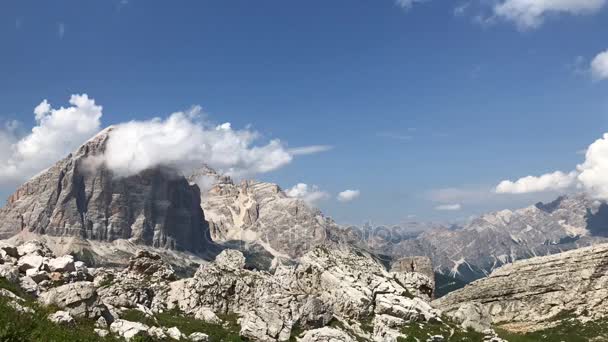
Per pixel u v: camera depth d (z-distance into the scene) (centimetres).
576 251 17712
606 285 16088
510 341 11550
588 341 13200
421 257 14700
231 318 9344
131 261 11619
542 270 17612
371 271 11150
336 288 10238
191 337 6838
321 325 8638
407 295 10512
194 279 10469
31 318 4603
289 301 8581
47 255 8775
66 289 5847
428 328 9331
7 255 7625
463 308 10175
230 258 11512
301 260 11369
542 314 16038
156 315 8400
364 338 8606
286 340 7894
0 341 3759
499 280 18112
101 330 5466
